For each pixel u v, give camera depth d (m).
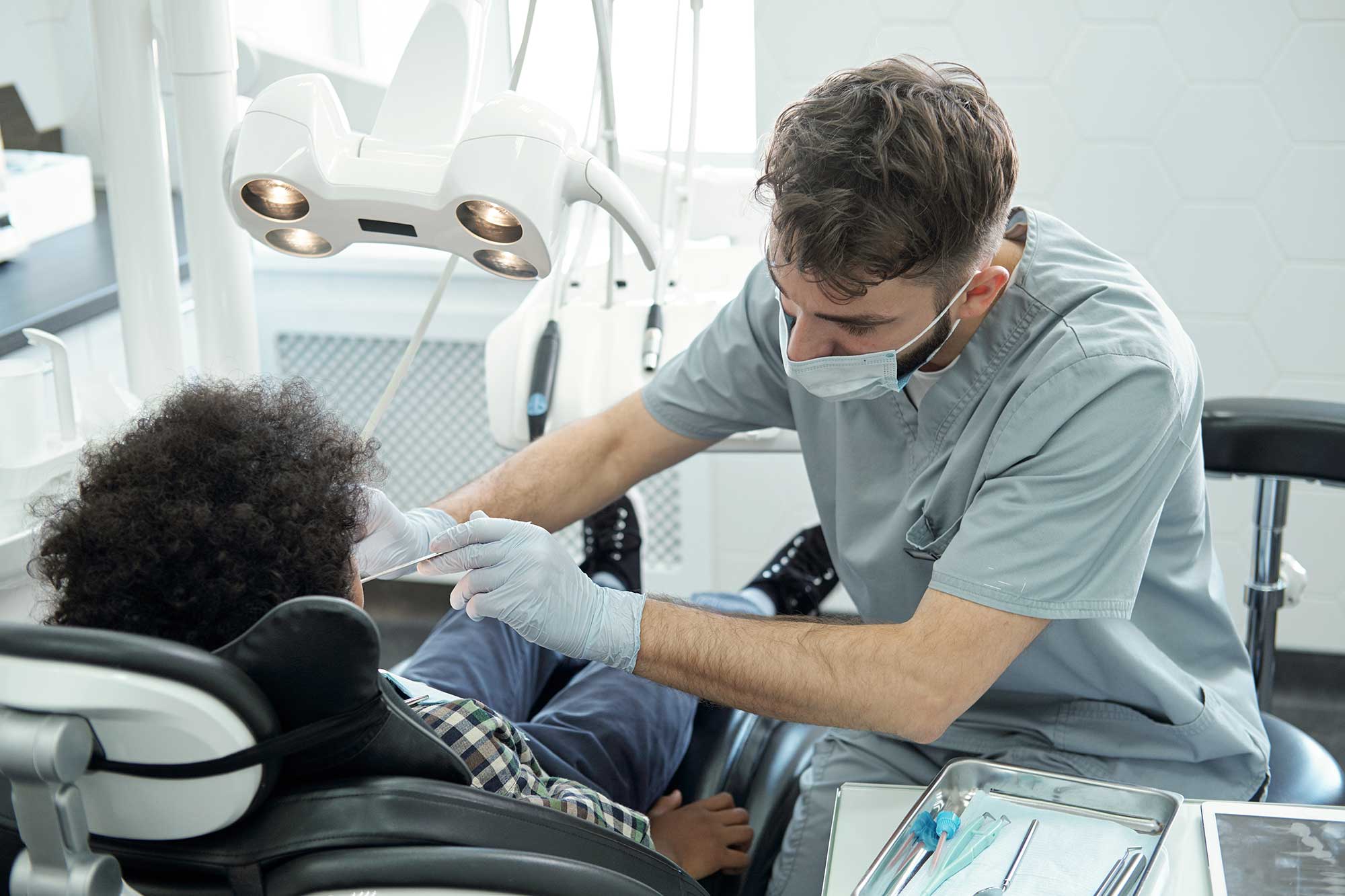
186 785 0.75
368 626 0.75
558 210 1.14
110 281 2.20
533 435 1.78
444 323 2.66
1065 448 1.19
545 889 0.81
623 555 2.07
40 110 2.70
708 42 2.60
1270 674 1.74
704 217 2.22
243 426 0.83
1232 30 2.19
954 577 1.19
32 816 0.75
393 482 2.90
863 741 1.54
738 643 1.21
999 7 2.26
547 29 2.63
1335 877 1.03
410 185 1.12
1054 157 2.35
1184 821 1.11
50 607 0.84
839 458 1.45
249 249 1.67
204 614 0.79
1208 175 2.30
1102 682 1.37
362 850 0.80
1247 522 2.52
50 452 1.37
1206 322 2.41
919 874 1.05
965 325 1.30
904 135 1.09
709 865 1.49
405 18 2.73
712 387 1.57
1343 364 2.37
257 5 2.61
